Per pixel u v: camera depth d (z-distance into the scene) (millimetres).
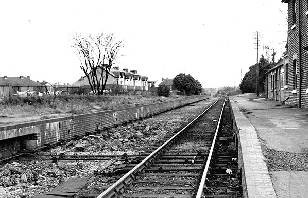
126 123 27609
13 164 12297
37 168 11766
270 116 19516
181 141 16906
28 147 14789
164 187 8617
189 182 9102
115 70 105562
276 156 9586
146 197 7859
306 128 14273
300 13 24016
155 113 37719
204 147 14992
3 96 31797
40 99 32406
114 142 17797
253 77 87812
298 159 9250
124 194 8180
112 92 63750
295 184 7254
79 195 8375
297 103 25969
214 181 9055
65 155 13820
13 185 9875
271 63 67562
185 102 60656
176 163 11648
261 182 7191
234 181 9008
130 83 112000
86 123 20562
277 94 40406
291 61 27922
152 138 19016
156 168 10797
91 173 10906
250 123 15133
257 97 60156
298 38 24625
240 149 10234
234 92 147625
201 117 30484
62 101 34656
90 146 16562
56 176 10680
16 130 13602
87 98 40938
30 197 8531
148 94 69500
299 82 24828
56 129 16922
